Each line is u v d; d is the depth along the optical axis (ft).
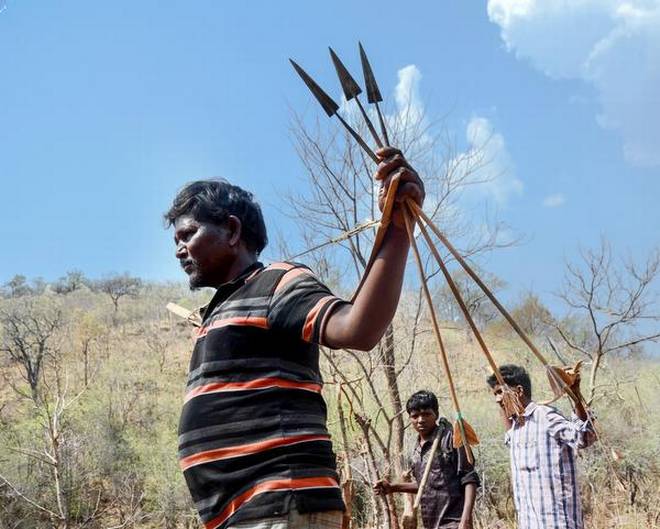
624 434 39.14
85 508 44.09
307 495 6.55
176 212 7.82
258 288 7.07
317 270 37.40
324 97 6.85
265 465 6.63
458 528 17.74
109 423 52.80
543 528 16.05
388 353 31.81
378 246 6.55
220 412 6.84
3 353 78.89
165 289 148.87
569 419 16.48
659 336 45.75
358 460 28.27
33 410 54.65
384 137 6.79
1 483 40.88
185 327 106.01
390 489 19.03
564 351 52.90
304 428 6.78
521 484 16.60
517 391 16.75
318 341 6.66
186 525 45.98
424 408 18.67
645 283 45.98
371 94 6.86
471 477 17.99
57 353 76.48
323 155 37.04
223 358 6.96
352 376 33.73
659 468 35.35
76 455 45.68
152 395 67.21
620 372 49.55
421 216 6.54
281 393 6.81
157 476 47.65
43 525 40.83
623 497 33.86
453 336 60.39
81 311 114.73
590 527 31.91
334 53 6.82
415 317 35.78
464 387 50.75
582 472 35.63
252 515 6.48
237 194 7.81
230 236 7.64
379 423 32.45
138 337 101.60
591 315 45.19
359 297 6.43
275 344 6.89
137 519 43.39
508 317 7.41
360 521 27.96
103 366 75.87
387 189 6.40
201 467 6.83
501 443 38.58
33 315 87.25
